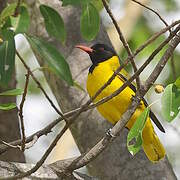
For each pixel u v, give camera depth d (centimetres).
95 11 809
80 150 1085
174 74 976
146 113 702
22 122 764
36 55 1126
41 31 1138
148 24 1456
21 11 747
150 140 1052
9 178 771
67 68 716
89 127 1069
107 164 1007
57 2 1155
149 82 785
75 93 1097
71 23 1144
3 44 691
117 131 812
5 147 873
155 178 992
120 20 1368
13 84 1266
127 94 1071
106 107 1068
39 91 1553
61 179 856
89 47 1149
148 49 1403
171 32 750
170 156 1438
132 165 998
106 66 1104
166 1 1518
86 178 888
